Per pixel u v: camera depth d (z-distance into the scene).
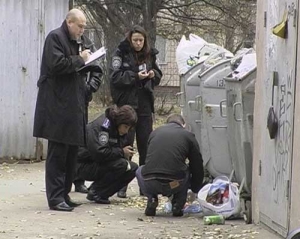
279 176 17.66
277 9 18.11
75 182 25.28
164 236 18.33
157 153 21.28
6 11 32.16
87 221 20.36
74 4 51.72
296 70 16.50
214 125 24.59
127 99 24.42
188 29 59.09
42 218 20.61
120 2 51.78
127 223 20.22
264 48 19.34
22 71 32.47
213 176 25.08
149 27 52.00
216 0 55.97
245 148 20.70
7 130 32.41
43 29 32.62
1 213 21.27
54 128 21.45
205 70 25.38
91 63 21.48
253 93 20.61
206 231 18.94
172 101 58.66
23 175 29.20
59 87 21.45
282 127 17.52
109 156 23.03
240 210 20.69
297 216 16.12
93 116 50.84
